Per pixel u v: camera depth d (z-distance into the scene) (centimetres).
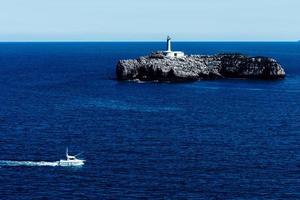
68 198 13538
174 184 14612
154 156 17425
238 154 17725
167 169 15950
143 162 16700
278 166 16338
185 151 18100
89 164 16462
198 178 15125
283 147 18762
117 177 15175
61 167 16125
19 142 19288
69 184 14575
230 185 14550
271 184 14638
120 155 17538
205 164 16500
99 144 19088
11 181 14788
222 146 18850
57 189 14188
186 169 15962
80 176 15262
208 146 18825
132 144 19088
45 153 17775
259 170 15912
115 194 13838
